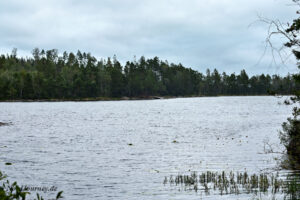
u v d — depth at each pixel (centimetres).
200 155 2081
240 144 2522
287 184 1255
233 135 3114
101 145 2581
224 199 1123
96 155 2131
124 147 2473
